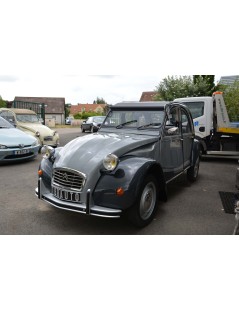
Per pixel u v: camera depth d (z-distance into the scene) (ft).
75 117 173.47
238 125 33.78
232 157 33.81
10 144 28.30
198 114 34.17
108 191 12.66
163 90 86.53
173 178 18.75
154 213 14.82
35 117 42.19
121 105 18.28
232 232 13.71
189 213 16.20
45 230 13.71
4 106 153.38
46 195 14.26
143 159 13.98
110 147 14.02
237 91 55.42
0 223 14.43
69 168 13.16
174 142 18.58
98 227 14.14
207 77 80.33
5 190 20.25
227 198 19.08
